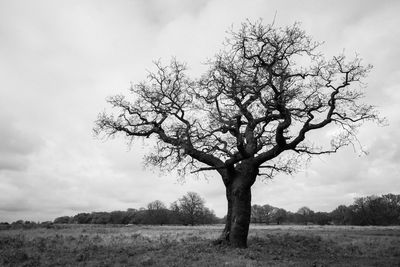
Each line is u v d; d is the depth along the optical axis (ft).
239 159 80.02
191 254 67.72
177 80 90.84
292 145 81.15
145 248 78.28
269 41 79.30
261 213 526.98
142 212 499.92
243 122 89.45
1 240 93.71
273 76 80.84
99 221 531.09
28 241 94.22
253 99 84.38
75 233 139.03
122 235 123.24
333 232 171.12
